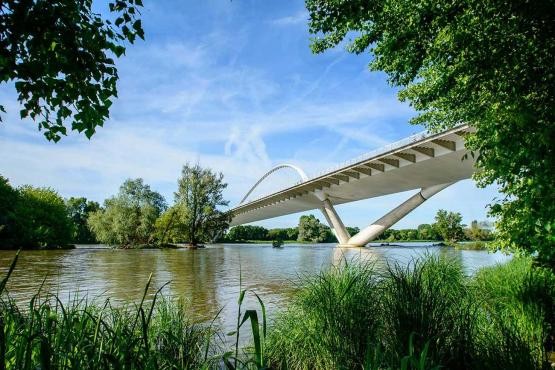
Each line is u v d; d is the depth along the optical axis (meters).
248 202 67.56
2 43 4.04
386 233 107.69
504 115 4.21
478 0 4.43
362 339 3.94
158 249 52.44
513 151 3.81
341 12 5.64
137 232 58.59
